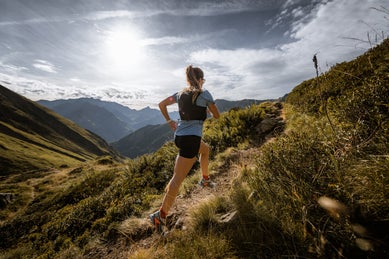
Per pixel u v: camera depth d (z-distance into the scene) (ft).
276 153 9.86
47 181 134.31
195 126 10.43
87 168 124.88
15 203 106.52
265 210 8.68
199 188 15.71
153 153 33.24
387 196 5.67
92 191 37.32
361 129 8.77
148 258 9.38
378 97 9.87
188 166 10.40
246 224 8.67
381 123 7.95
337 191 6.85
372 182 6.06
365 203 6.04
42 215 35.35
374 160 6.55
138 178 25.00
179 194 15.96
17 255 21.77
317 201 6.98
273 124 25.70
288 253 6.82
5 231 33.55
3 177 207.62
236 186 11.71
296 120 22.07
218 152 23.48
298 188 7.92
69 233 20.34
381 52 20.36
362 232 5.71
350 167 7.13
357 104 10.57
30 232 30.50
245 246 7.81
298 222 7.43
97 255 13.48
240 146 23.15
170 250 9.34
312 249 6.57
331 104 14.90
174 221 12.32
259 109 32.37
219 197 11.48
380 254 5.39
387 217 5.63
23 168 277.03
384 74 11.57
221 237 8.48
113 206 20.21
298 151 9.14
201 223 10.18
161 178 22.90
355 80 19.17
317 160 8.28
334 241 6.30
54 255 17.72
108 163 124.98
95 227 18.04
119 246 13.23
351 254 5.91
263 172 10.02
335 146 8.68
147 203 17.78
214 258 7.64
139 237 12.97
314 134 10.68
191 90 10.64
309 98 25.86
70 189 41.93
